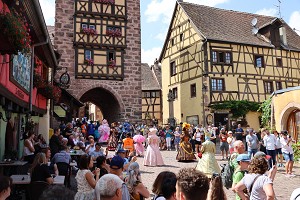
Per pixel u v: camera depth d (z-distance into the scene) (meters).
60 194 2.08
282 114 16.64
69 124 15.32
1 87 6.25
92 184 5.11
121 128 20.97
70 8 24.62
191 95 28.77
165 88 33.78
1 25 4.77
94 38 24.86
